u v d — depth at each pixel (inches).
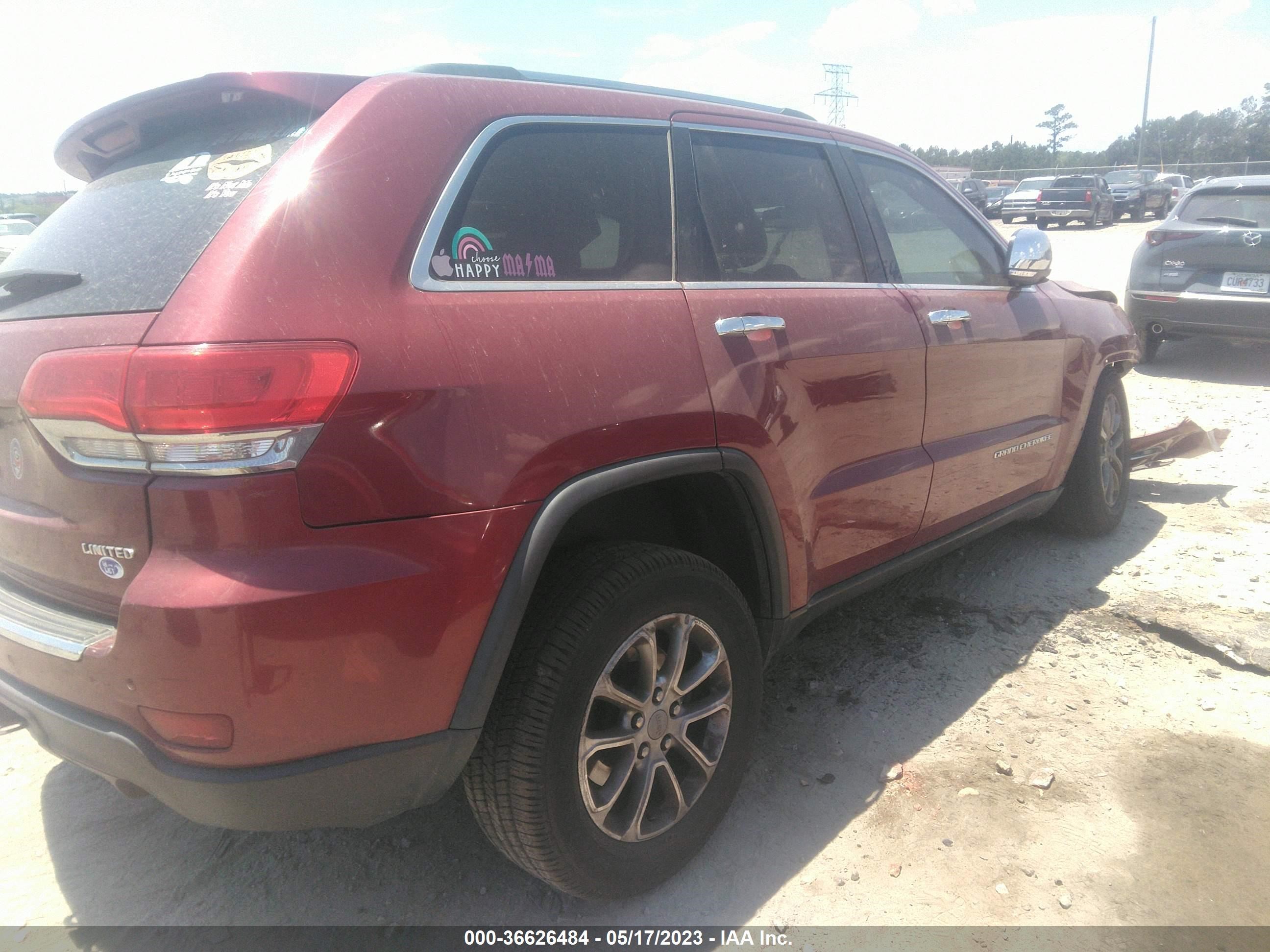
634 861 82.6
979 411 129.3
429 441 66.1
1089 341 156.2
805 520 99.7
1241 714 114.1
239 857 94.3
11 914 86.8
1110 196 1139.3
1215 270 303.9
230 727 61.4
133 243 72.6
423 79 77.9
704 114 101.1
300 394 60.8
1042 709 116.1
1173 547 166.9
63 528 68.1
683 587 83.7
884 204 123.2
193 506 60.0
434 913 86.2
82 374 62.9
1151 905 84.5
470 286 73.4
